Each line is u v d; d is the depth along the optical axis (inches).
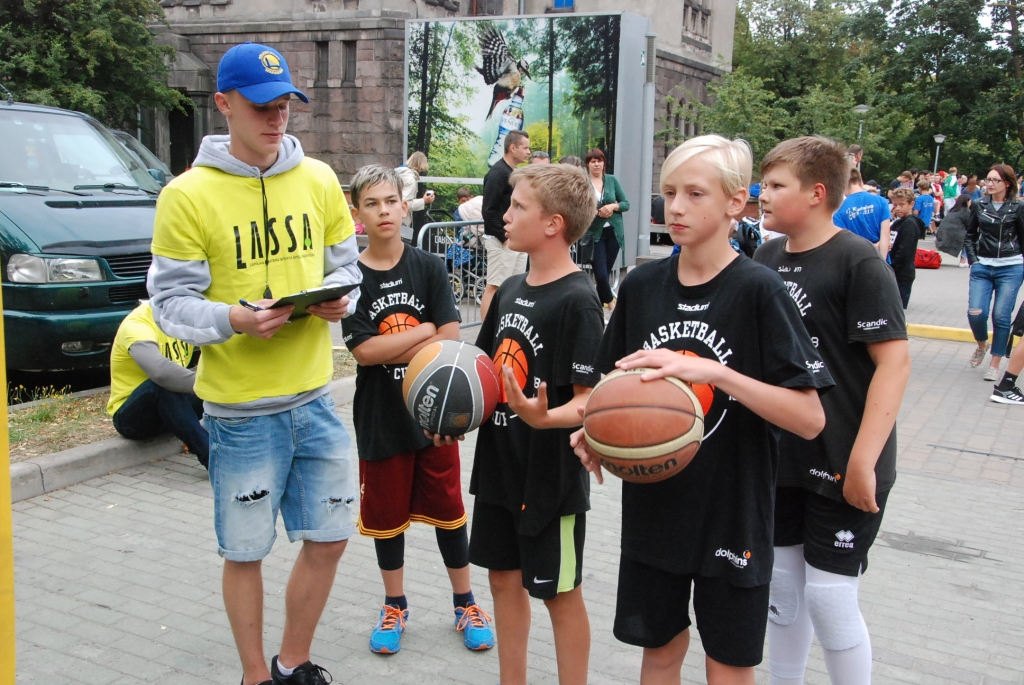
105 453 229.9
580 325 120.1
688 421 93.0
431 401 123.0
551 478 121.5
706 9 1218.0
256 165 120.7
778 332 95.7
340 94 968.3
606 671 146.3
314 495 130.9
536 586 122.7
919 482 246.5
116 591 168.6
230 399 122.8
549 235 123.0
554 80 569.0
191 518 204.4
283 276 124.4
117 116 926.4
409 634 157.1
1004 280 366.3
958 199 812.6
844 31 1471.5
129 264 296.7
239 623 127.0
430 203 569.6
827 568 116.7
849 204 337.7
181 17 1035.3
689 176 96.7
